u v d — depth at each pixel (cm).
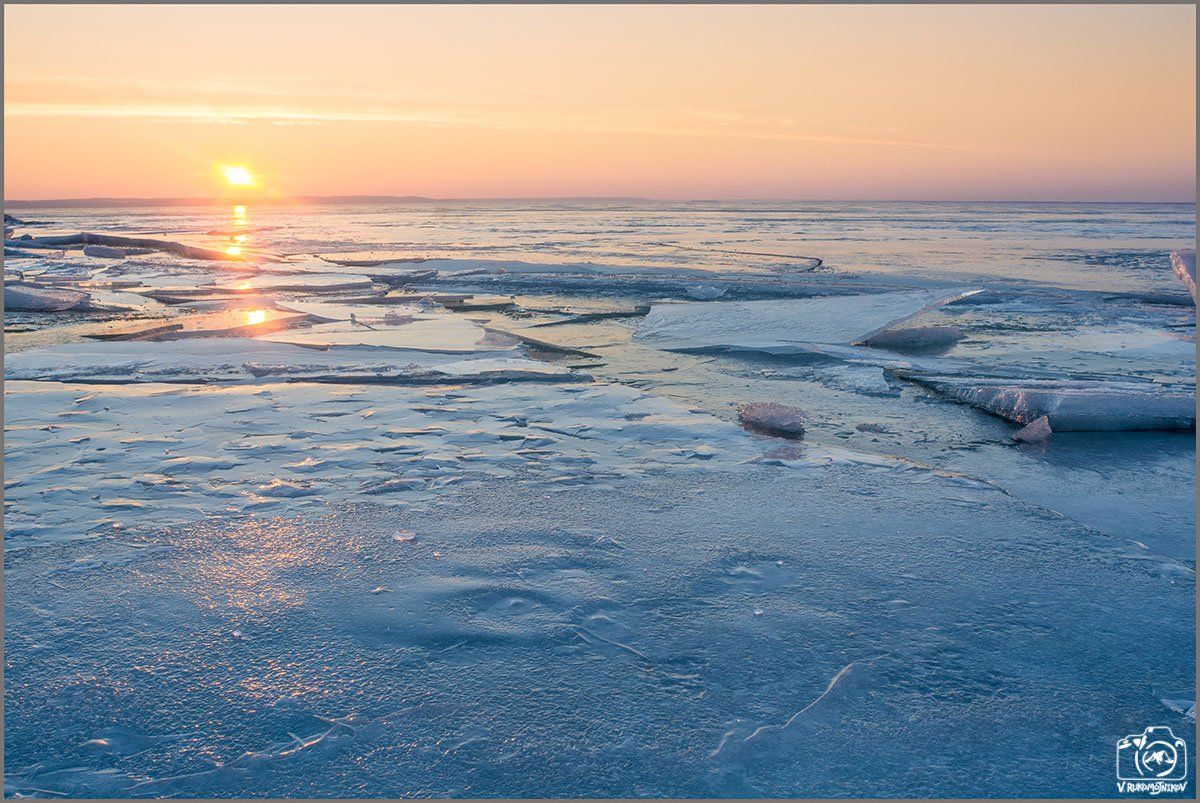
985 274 1952
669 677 290
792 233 4025
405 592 350
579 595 349
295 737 256
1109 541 417
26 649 302
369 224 5244
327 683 284
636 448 580
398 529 421
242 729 260
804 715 269
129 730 259
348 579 362
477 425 639
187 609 334
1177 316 1308
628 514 446
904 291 1386
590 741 255
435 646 308
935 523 438
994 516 450
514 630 320
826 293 1529
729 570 375
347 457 548
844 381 852
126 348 966
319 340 1021
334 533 415
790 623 328
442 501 464
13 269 1977
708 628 323
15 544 396
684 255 2538
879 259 2395
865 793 236
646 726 263
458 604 340
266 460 540
